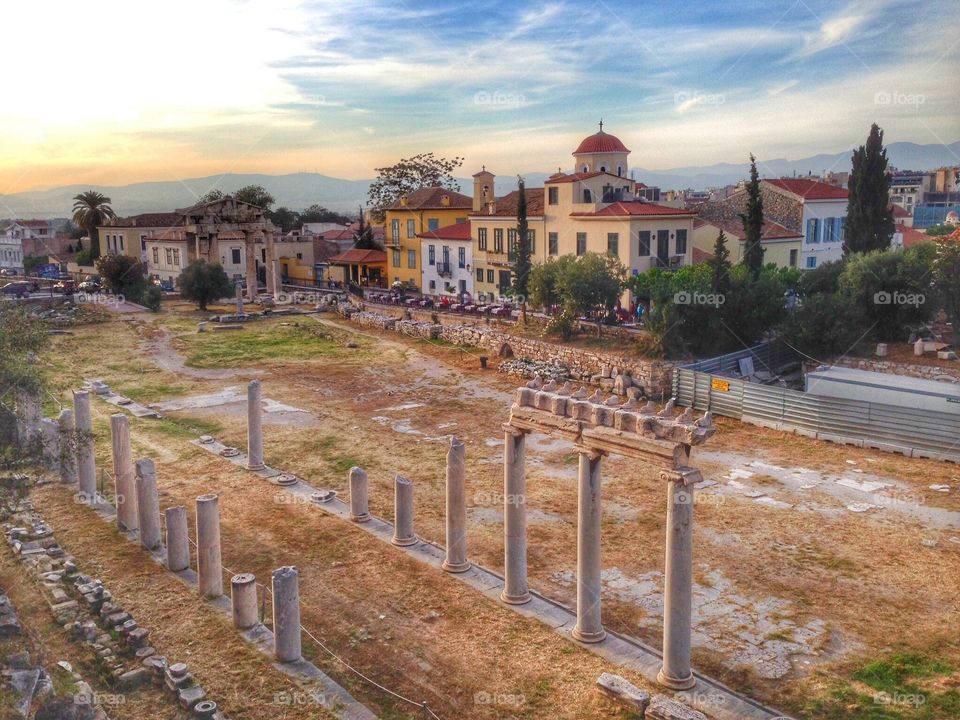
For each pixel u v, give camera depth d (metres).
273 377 49.50
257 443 31.53
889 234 57.78
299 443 35.59
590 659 17.67
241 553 23.58
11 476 22.75
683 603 16.22
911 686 16.58
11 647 16.27
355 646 18.45
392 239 87.56
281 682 16.72
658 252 58.41
